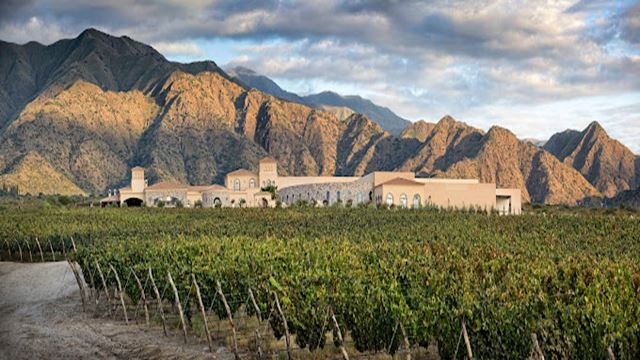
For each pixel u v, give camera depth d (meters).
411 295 23.88
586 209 113.75
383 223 67.69
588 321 17.89
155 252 37.22
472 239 48.31
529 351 18.47
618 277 25.05
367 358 23.27
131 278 33.88
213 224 70.75
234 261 32.94
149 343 27.41
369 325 22.69
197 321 30.20
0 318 34.44
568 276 26.62
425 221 68.88
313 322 23.73
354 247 40.09
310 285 26.11
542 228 57.28
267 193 133.88
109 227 69.56
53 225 71.50
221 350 25.70
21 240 65.19
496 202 106.56
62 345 27.69
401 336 22.08
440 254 36.56
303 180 146.38
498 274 29.03
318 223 69.00
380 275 28.52
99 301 38.19
